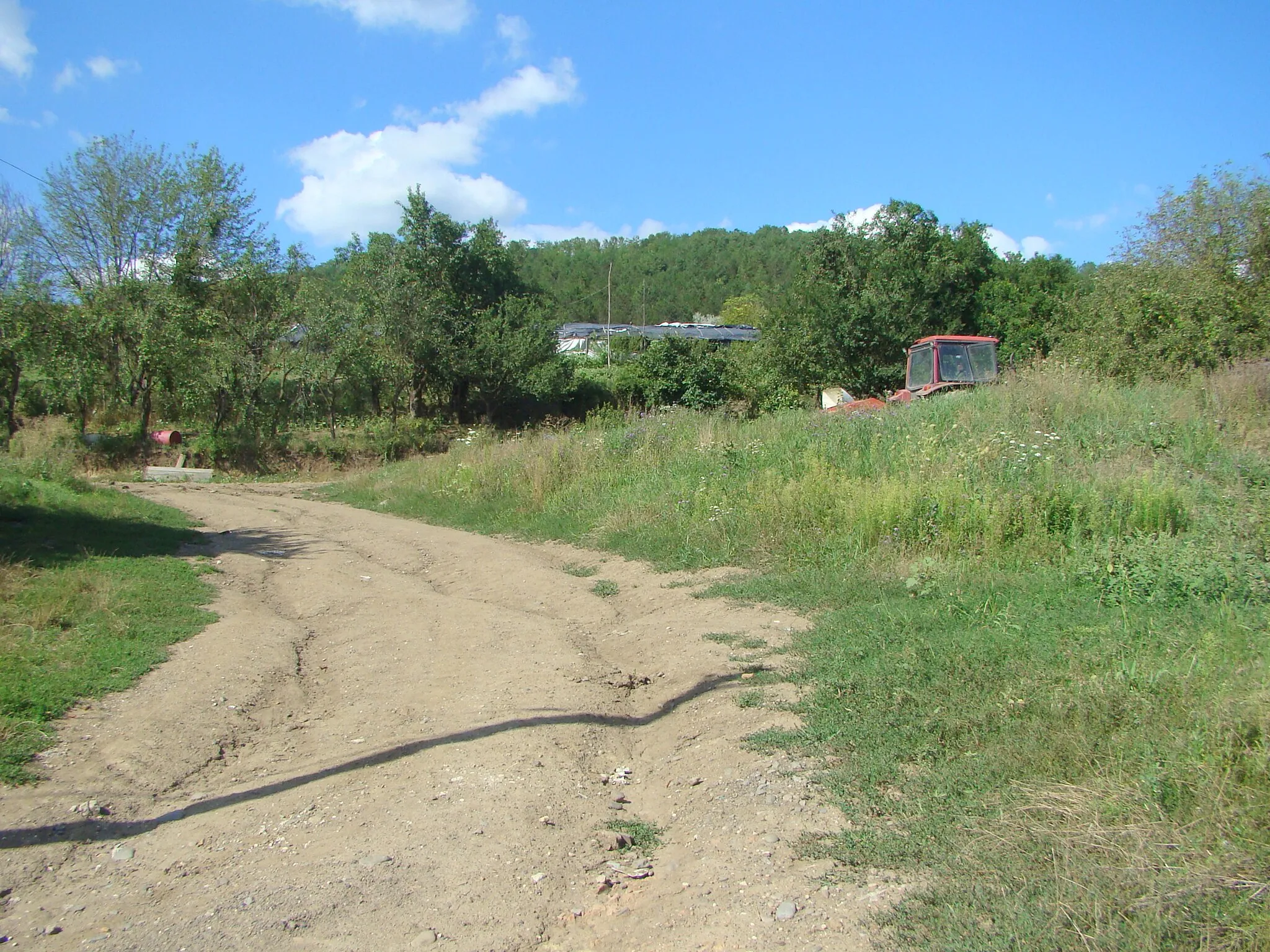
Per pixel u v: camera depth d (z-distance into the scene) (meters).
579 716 5.88
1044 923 2.94
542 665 7.00
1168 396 11.32
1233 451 8.95
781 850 3.90
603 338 58.66
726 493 11.23
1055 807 3.61
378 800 4.76
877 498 8.94
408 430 31.95
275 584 10.74
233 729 5.96
